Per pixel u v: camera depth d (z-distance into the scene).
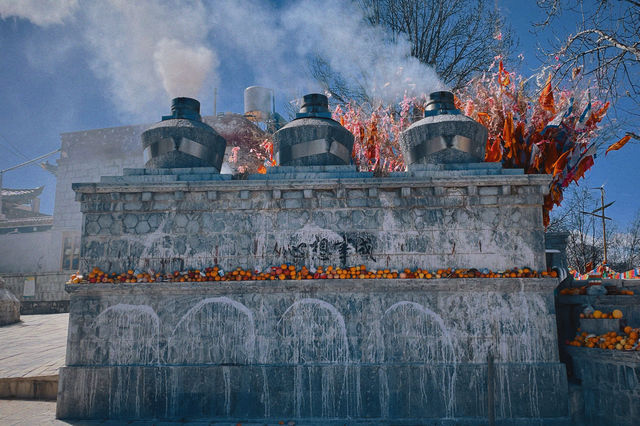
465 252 7.52
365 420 6.98
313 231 7.65
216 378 7.18
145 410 7.12
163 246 7.70
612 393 6.73
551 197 9.28
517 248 7.51
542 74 11.29
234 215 7.75
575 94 10.25
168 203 7.77
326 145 8.34
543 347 7.18
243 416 7.07
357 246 7.58
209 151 8.45
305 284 7.31
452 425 6.91
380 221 7.64
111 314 7.43
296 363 7.24
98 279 7.48
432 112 8.64
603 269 21.55
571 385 7.15
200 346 7.33
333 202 7.71
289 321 7.35
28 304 20.72
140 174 8.09
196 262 7.65
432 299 7.33
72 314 7.44
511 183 7.52
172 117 8.75
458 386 7.04
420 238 7.57
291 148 8.40
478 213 7.61
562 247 10.16
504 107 9.84
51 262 22.69
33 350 10.44
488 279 7.21
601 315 7.66
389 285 7.27
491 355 7.16
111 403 7.14
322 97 9.05
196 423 6.92
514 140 9.47
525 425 6.89
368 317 7.31
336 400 7.06
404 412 7.00
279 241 7.65
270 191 7.76
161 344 7.35
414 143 8.41
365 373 7.11
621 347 6.72
